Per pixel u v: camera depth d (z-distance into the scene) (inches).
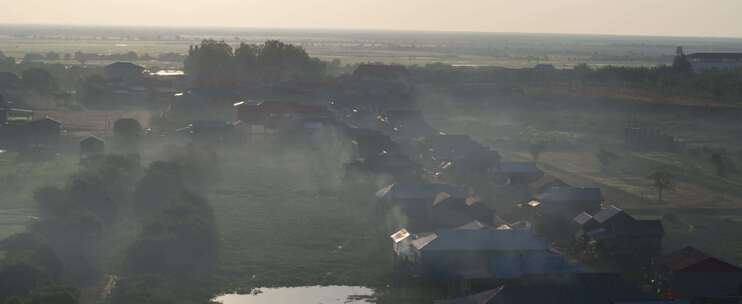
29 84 6825.8
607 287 2089.1
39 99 6540.4
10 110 5551.2
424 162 4215.1
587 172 4133.9
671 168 4210.1
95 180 3004.4
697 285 2213.3
